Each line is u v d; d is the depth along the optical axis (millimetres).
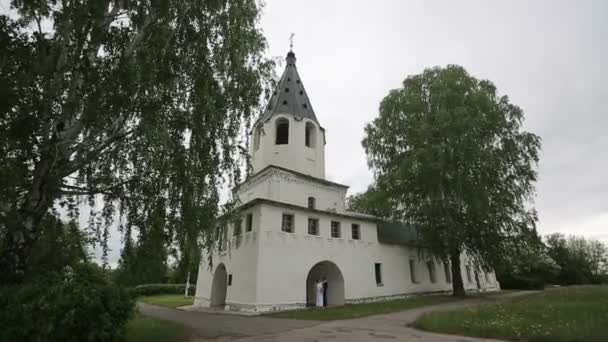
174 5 10781
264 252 20078
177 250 11109
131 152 10914
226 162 12469
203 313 19406
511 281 42125
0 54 7703
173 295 42344
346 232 25250
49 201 9875
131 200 10805
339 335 10844
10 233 9188
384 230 30391
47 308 7684
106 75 9336
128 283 10406
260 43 14461
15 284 8695
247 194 27188
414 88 28422
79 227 10539
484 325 11070
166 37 10648
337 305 22828
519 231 24938
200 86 11477
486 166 24797
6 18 7887
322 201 26531
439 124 24453
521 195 25344
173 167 10852
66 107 8945
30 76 7988
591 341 8812
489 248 25422
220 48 12555
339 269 23688
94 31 9227
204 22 12117
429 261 30953
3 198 8852
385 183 27078
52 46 8500
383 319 14781
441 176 24062
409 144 27266
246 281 20328
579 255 62969
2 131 7883
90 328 8000
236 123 12945
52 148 9180
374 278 25859
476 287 38438
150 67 9844
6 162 8320
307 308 20250
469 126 23531
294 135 26891
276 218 21359
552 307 13797
